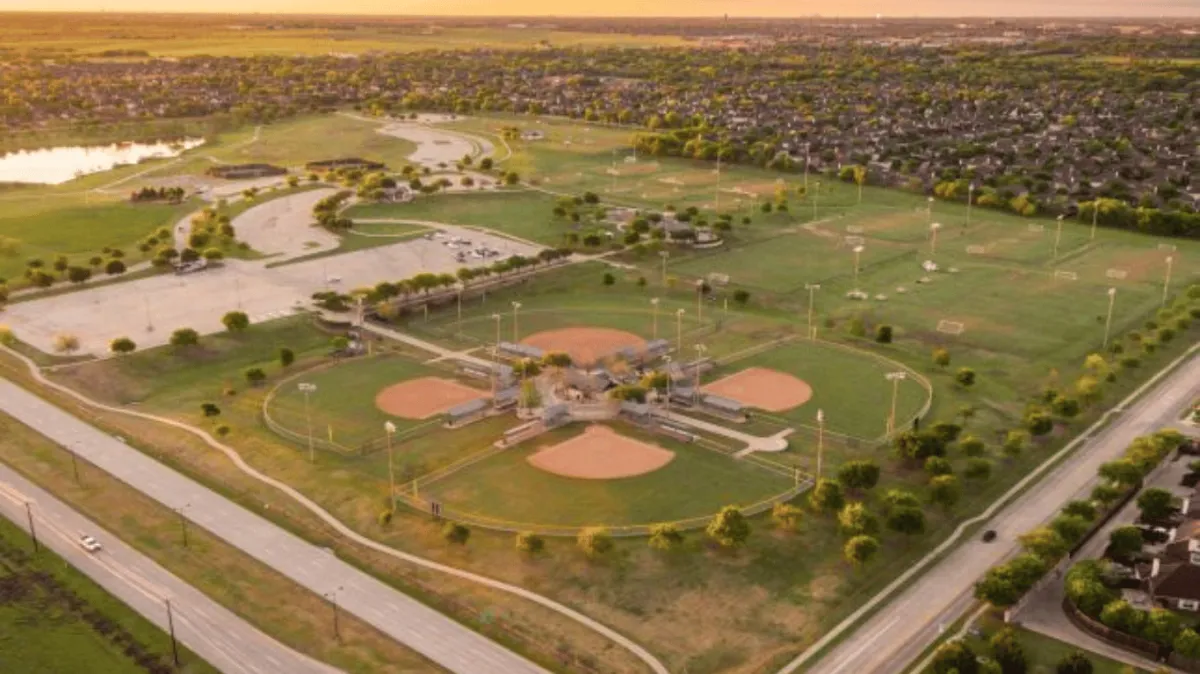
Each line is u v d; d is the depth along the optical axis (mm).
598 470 190625
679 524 170875
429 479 187250
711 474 188875
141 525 172500
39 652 138750
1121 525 169625
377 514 174375
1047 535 154875
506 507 176875
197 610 148500
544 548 162875
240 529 171125
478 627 143750
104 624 145000
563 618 145500
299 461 194375
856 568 158250
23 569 159000
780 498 179875
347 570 158625
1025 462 194500
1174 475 187875
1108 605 139750
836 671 134000
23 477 189875
